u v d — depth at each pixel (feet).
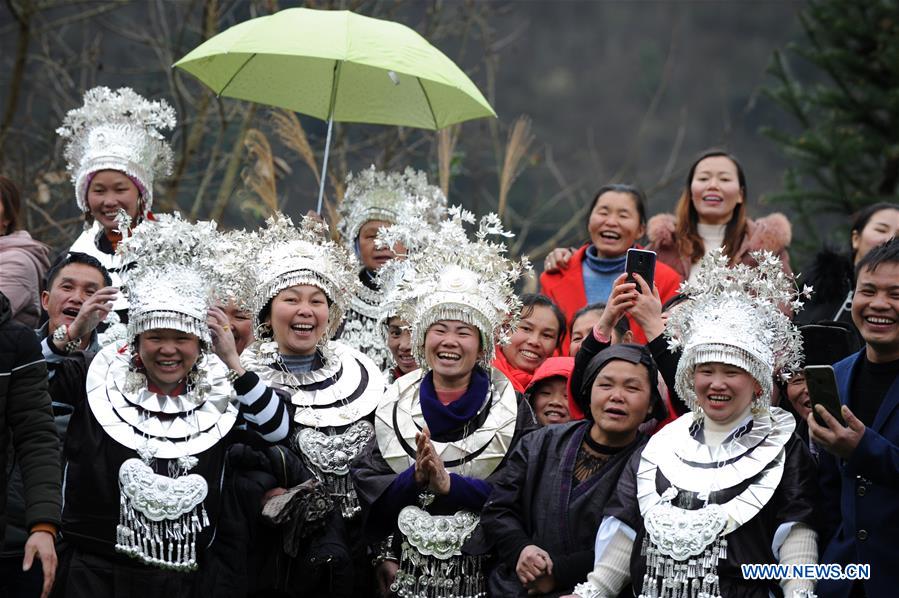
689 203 34.71
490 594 25.70
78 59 57.52
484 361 27.45
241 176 45.29
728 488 23.98
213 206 55.42
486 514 25.71
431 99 34.01
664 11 122.01
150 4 59.06
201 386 26.11
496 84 116.16
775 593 23.71
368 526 26.30
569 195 65.67
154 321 25.34
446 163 44.57
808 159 53.26
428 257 27.53
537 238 84.53
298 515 25.84
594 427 26.00
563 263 34.81
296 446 27.50
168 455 25.30
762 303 25.30
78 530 25.09
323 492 26.25
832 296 31.86
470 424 26.81
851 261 32.89
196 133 50.26
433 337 26.73
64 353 26.30
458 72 32.17
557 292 34.55
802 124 55.36
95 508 25.09
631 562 24.17
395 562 27.25
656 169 109.81
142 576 25.02
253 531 26.22
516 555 25.05
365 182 34.30
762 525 23.73
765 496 23.76
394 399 27.32
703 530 23.56
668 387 26.89
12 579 25.94
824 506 24.59
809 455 24.45
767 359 24.68
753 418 24.89
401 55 31.14
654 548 23.88
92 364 26.14
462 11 60.90
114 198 31.37
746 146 105.19
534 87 116.57
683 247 34.47
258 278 28.43
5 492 24.66
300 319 28.09
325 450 27.45
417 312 27.07
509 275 27.68
